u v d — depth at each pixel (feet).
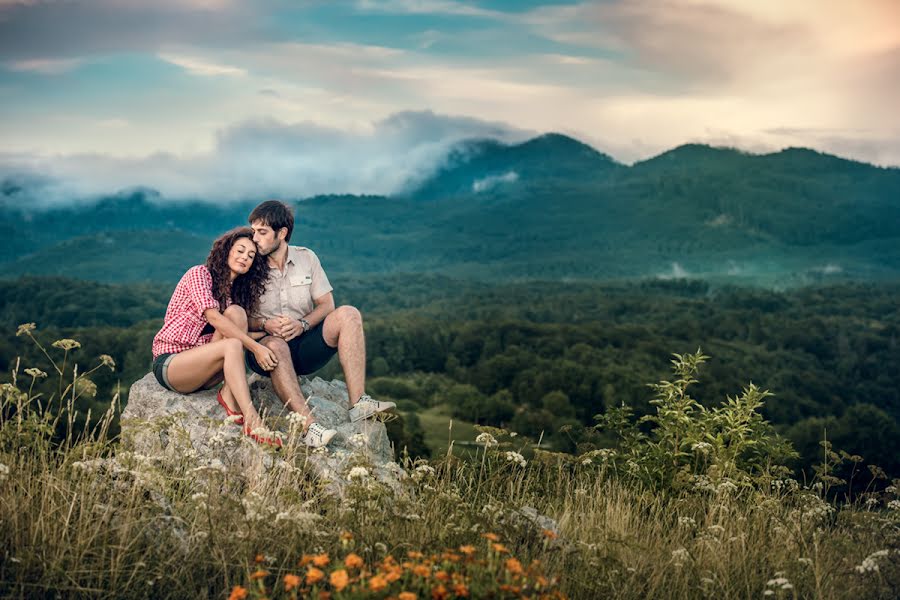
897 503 14.43
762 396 17.70
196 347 15.69
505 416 257.75
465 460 15.30
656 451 17.42
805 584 12.16
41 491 10.95
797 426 211.82
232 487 12.62
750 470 17.29
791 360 405.59
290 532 10.90
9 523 10.00
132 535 10.27
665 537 13.89
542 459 16.98
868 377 409.90
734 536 13.62
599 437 19.01
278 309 17.12
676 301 643.86
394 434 87.10
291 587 8.41
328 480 12.60
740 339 447.83
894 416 361.92
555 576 9.77
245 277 16.71
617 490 16.20
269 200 16.96
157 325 248.32
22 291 497.46
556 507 15.46
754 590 11.99
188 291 15.92
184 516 11.59
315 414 16.39
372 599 8.43
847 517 14.78
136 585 9.62
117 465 11.75
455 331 386.11
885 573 11.86
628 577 11.38
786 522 14.19
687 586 11.72
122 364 225.15
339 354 17.28
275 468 13.29
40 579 9.46
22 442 12.00
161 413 15.74
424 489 12.92
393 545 10.87
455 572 8.94
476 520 11.53
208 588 10.01
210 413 15.74
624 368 278.05
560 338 363.15
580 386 265.95
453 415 268.00
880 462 200.23
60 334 222.07
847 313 595.88
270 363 15.76
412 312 638.94
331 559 10.37
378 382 314.14
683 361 18.44
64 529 9.82
